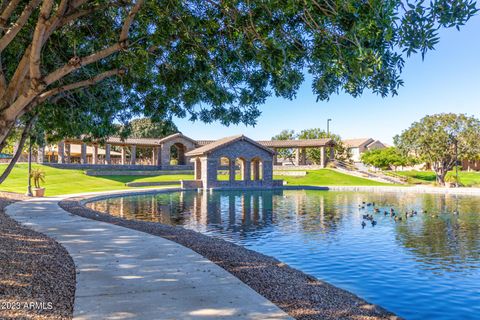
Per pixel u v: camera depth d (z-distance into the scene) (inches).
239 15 273.0
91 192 1375.5
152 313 216.5
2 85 267.7
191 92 403.2
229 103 406.0
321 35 210.5
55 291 248.2
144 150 3467.0
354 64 178.1
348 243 559.8
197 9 326.0
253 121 415.2
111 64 412.2
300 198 1391.5
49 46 390.9
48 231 490.6
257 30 264.7
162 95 447.2
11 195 1067.3
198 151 1931.6
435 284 363.9
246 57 339.0
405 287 355.3
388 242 567.2
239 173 2696.9
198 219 829.2
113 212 948.0
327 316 239.6
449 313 294.8
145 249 390.0
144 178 2177.7
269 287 286.0
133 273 298.5
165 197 1400.1
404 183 2331.4
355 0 167.9
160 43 306.8
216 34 339.0
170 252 376.8
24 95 240.2
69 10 284.0
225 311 221.9
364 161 3048.7
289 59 267.0
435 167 2167.8
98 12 383.6
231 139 1898.4
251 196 1472.7
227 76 379.2
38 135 580.7
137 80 411.5
